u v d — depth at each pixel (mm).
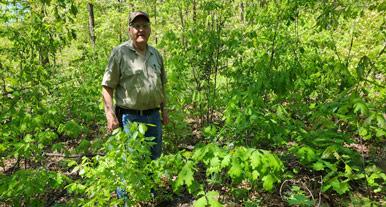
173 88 5121
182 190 3666
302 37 5875
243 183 3537
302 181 3480
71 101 5656
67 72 7238
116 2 11000
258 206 3145
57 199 3658
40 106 4199
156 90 3395
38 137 3584
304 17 5535
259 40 5207
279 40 5164
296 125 3447
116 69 3287
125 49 3283
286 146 4039
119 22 9922
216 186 3455
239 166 2229
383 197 3197
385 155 3654
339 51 6117
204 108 5602
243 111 3160
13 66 5285
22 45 5055
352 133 4246
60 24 4523
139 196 2783
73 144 5320
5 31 4871
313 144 3104
